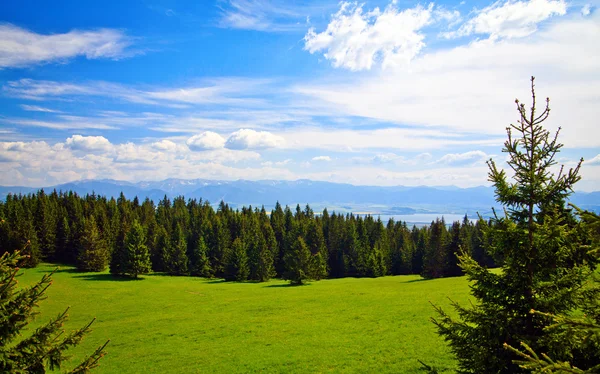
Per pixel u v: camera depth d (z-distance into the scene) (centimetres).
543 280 1065
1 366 770
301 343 3306
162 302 5959
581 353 916
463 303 4259
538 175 1018
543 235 989
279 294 6431
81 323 4600
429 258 8506
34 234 9619
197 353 3225
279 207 15850
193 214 14938
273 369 2716
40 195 13938
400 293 5622
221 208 16338
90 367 858
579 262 1008
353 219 15388
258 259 9562
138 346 3544
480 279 1114
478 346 1046
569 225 1000
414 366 2448
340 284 7838
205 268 10238
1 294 782
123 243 8956
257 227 12700
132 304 5825
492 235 1080
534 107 1024
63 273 8881
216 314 4897
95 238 9750
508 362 999
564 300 981
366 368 2542
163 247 10544
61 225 11219
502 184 1071
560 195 1005
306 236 11919
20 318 784
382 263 10538
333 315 4384
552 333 878
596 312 727
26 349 802
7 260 814
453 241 8575
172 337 3822
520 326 1023
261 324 4172
